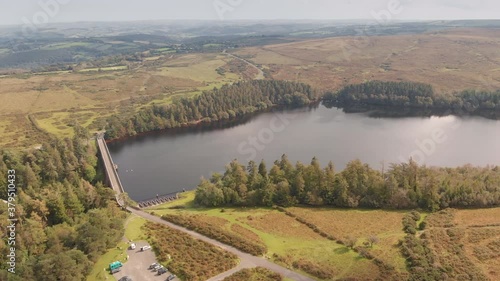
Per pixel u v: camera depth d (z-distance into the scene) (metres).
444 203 146.62
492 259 109.00
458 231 125.19
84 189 155.75
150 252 110.88
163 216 139.25
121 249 112.44
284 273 101.94
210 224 133.25
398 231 129.12
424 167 165.25
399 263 107.19
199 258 107.50
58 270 94.50
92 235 109.31
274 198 157.38
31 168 178.88
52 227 124.94
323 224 136.50
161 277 98.94
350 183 159.12
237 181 164.62
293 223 138.88
